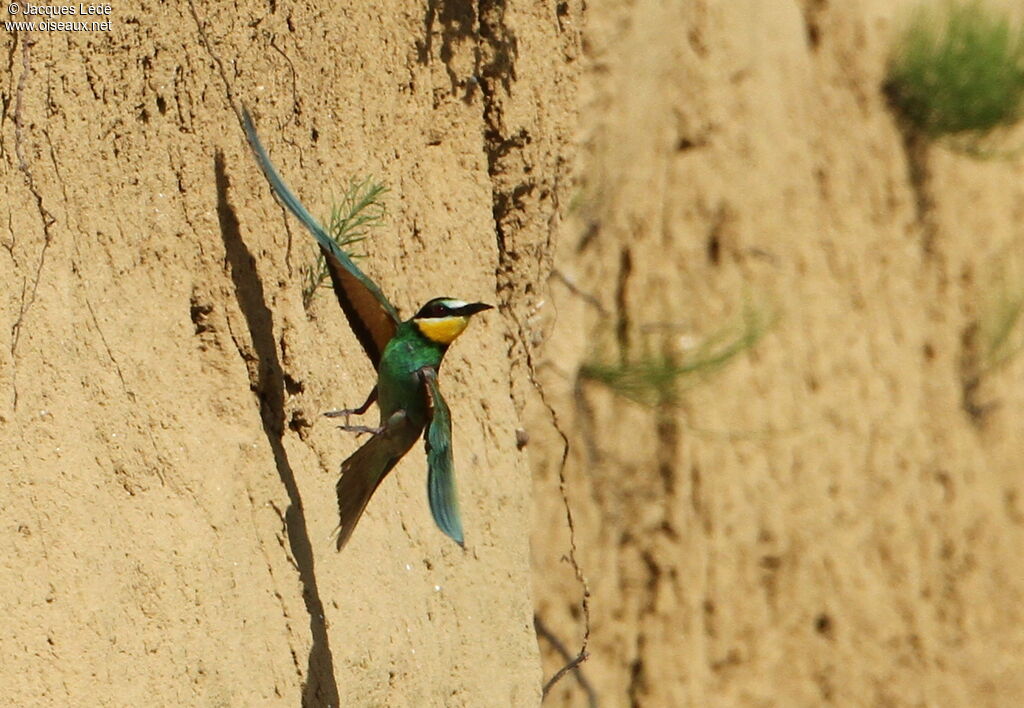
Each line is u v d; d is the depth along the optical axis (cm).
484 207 1091
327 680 779
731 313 1784
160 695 660
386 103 989
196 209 772
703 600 1780
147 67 757
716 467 1786
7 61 684
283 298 815
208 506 725
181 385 739
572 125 1232
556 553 1662
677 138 1773
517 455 1073
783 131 1884
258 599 741
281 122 849
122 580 661
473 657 959
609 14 1603
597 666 1702
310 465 817
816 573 1888
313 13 899
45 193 689
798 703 1864
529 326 1206
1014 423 2136
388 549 881
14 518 622
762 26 1873
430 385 687
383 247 962
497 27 1118
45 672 608
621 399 1706
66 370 671
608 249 1695
